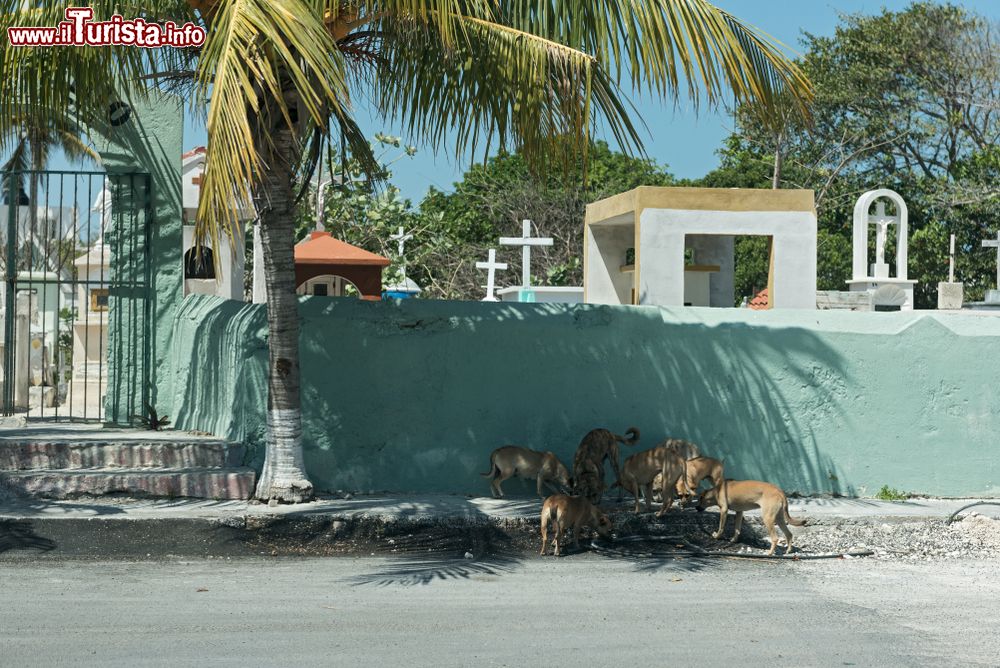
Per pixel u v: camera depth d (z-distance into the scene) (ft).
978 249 134.10
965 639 22.13
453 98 33.86
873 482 38.65
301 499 33.88
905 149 142.20
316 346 36.73
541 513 31.71
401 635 21.81
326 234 71.77
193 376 42.22
